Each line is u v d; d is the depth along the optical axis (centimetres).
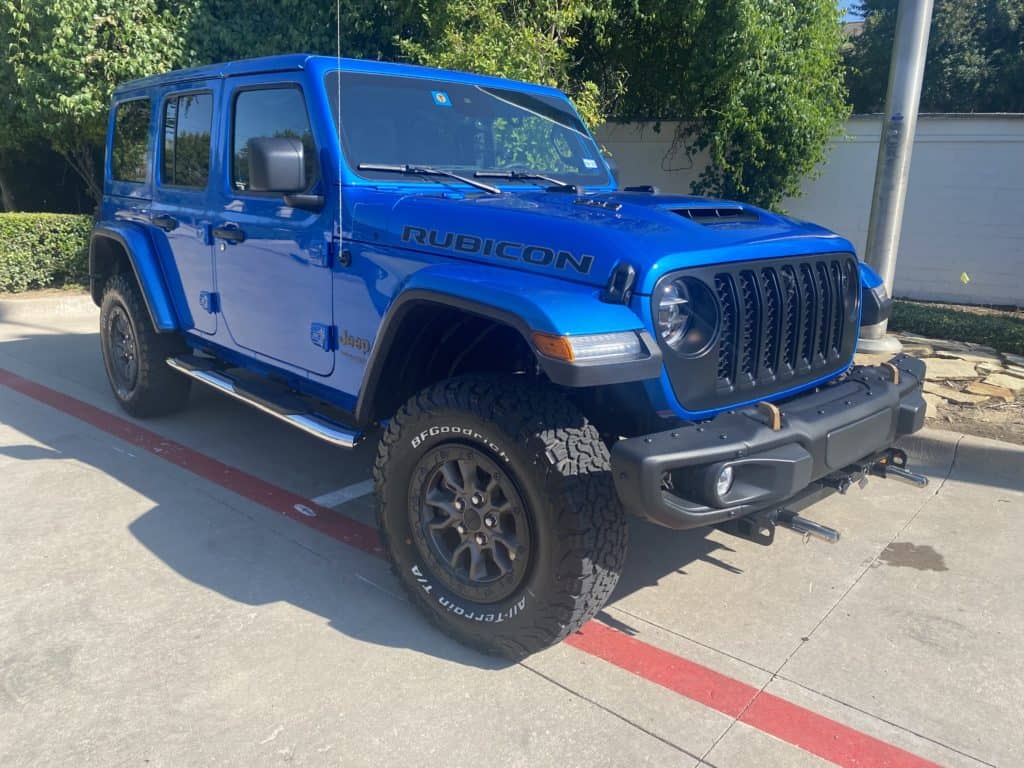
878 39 1853
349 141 340
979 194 964
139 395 514
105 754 236
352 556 361
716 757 240
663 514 242
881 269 679
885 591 337
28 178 1216
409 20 861
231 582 335
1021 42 1769
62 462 463
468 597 288
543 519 259
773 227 316
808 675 280
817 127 930
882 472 349
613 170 445
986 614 320
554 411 264
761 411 274
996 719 259
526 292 250
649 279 251
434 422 283
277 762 234
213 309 431
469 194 340
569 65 854
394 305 288
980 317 804
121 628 300
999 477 457
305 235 351
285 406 371
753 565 358
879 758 241
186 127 441
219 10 964
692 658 289
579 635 303
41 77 909
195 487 432
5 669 274
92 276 541
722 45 887
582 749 242
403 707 259
